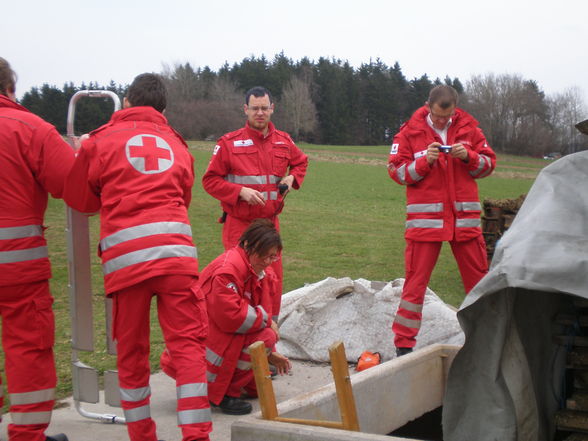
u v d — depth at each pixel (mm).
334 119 105062
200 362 3174
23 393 3248
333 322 5852
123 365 3273
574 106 62625
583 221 2594
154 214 3184
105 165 3240
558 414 2783
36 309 3268
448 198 5180
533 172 52688
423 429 3623
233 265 4203
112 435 3805
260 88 5383
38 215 3381
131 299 3189
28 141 3279
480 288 2473
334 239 14875
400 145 5379
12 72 3482
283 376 5188
